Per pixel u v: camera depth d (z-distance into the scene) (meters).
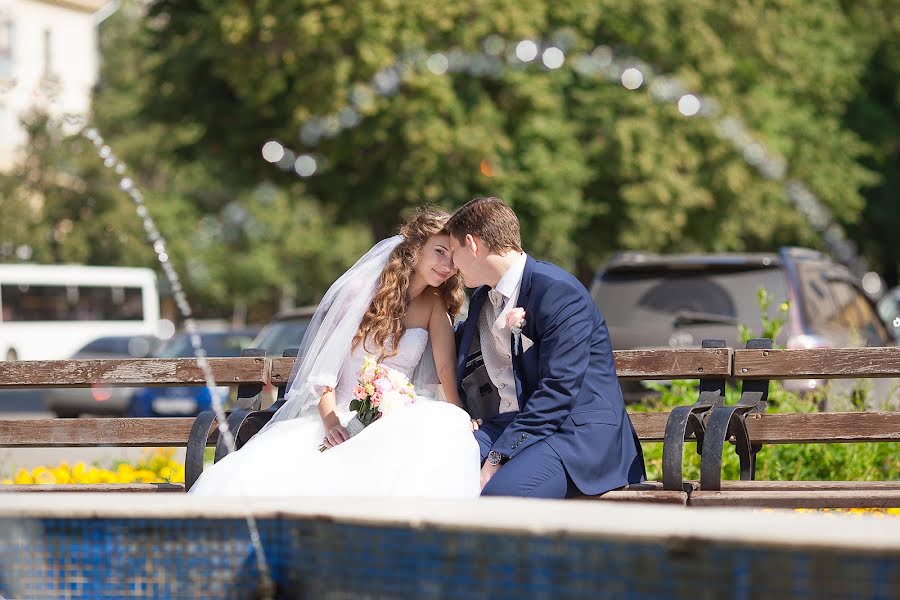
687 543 3.99
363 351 8.96
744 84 39.81
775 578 3.89
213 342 30.12
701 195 37.56
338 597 4.76
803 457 11.28
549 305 8.49
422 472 8.19
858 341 14.58
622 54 36.91
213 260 87.81
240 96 37.03
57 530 5.21
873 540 3.74
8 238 72.94
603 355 8.64
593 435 8.34
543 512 4.50
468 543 4.41
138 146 80.56
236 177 40.97
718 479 8.49
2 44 71.19
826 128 43.28
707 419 9.55
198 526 5.04
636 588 4.10
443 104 33.94
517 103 35.09
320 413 8.77
